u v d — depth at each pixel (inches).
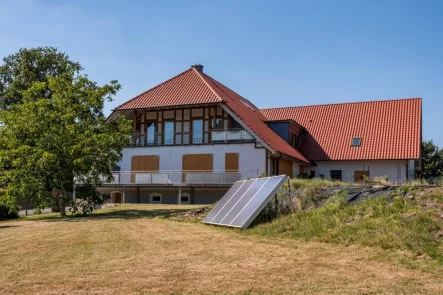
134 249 385.4
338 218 414.3
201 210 692.1
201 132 1289.4
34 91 918.4
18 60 1801.2
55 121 873.5
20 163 845.2
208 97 1255.5
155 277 281.7
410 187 445.4
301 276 271.7
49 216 934.4
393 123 1455.5
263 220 490.6
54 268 318.3
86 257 355.6
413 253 309.0
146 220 672.4
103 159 876.6
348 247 346.9
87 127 892.6
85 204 915.4
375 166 1373.0
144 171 1321.4
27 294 253.8
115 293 250.5
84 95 910.4
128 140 911.7
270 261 315.9
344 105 1611.7
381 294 232.2
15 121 869.8
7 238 505.4
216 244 395.2
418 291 235.1
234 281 266.2
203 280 271.0
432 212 364.5
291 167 1330.0
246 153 1221.1
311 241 382.6
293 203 506.9
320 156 1427.2
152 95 1355.8
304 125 1576.0
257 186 565.3
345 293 235.6
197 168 1273.4
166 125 1344.7
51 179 867.4
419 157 1302.9
